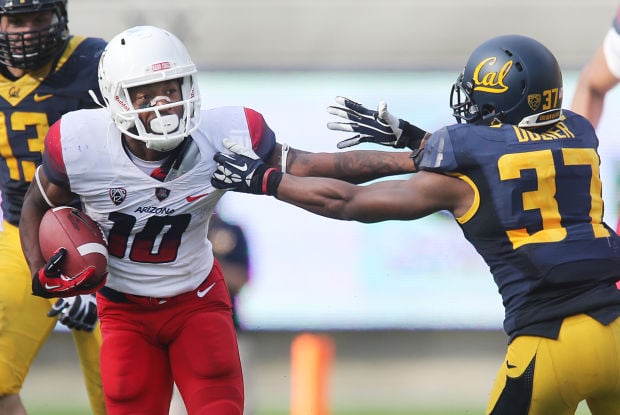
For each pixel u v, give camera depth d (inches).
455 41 1195.9
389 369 1030.4
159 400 535.8
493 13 1212.5
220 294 552.4
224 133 522.3
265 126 537.0
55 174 509.4
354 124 553.0
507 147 497.7
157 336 538.9
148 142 492.1
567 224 497.0
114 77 490.3
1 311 605.3
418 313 1096.8
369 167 538.3
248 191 509.7
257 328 1078.4
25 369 613.6
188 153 509.0
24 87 629.6
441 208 505.4
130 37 495.8
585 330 479.2
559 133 515.5
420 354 1083.3
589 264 489.1
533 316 488.1
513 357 494.6
